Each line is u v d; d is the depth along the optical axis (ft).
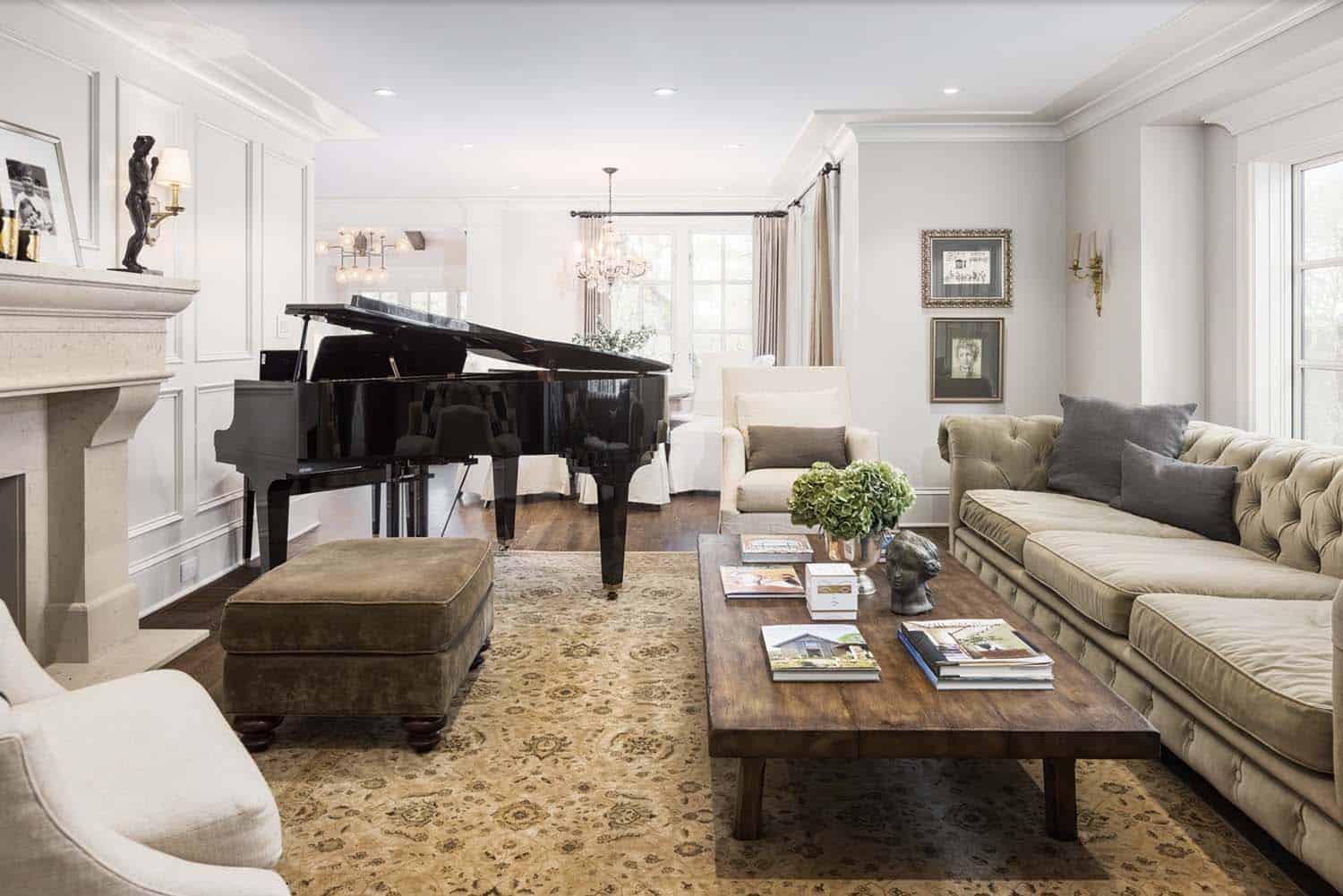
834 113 18.10
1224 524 10.73
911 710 6.35
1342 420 13.35
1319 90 12.57
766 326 29.50
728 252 30.71
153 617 12.95
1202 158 15.76
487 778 7.81
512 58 14.64
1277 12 12.16
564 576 14.76
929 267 19.07
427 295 39.93
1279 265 14.24
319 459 11.51
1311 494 9.45
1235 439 11.44
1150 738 6.00
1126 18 12.64
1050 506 12.51
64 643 10.74
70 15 11.54
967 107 17.53
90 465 10.74
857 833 6.91
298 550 16.78
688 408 28.53
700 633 11.78
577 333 30.09
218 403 15.44
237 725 8.33
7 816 3.63
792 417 17.12
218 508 15.47
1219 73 13.70
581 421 12.76
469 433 12.05
